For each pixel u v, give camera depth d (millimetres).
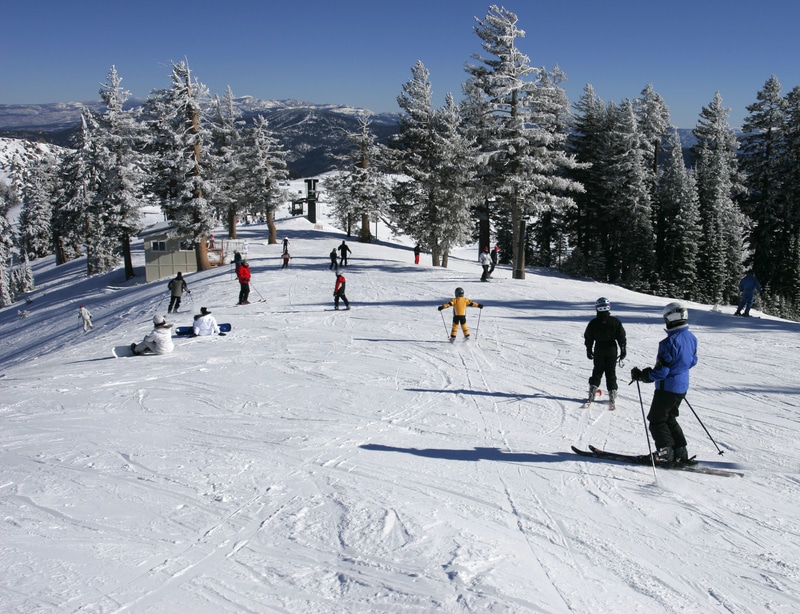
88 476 6977
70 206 64875
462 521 5582
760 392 9914
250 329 18344
